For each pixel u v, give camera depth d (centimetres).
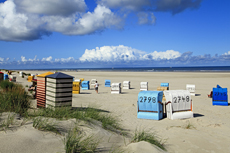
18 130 399
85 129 489
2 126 408
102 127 561
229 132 692
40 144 359
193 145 537
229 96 1902
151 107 892
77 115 592
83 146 379
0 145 326
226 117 1005
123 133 570
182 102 938
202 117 977
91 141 422
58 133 425
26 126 427
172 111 907
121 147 434
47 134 406
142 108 909
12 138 358
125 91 2309
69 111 643
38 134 394
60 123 484
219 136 634
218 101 1400
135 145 436
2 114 503
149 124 787
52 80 725
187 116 927
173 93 933
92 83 3225
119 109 1088
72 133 440
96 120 608
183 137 608
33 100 995
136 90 2434
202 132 680
